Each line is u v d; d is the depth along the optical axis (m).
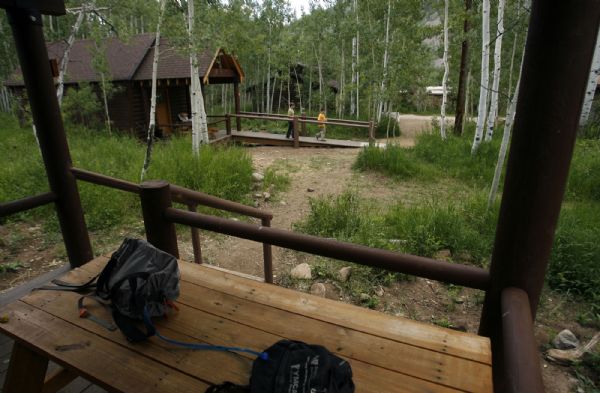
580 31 1.14
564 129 1.24
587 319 3.42
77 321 1.72
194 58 8.37
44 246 4.64
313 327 1.67
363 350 1.53
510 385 1.04
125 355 1.54
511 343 1.17
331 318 1.73
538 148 1.27
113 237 4.96
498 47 9.45
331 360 1.31
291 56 23.72
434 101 36.16
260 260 4.75
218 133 14.97
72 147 9.51
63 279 2.05
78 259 3.51
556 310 3.60
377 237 4.87
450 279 1.58
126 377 1.43
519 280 1.45
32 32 2.83
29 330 1.68
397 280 4.12
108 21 9.24
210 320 1.73
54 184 3.24
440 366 1.43
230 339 1.61
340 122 13.24
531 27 1.21
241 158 8.23
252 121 19.94
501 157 5.45
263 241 1.89
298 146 13.62
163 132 15.27
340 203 5.89
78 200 3.39
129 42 9.53
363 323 1.68
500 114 27.23
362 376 1.40
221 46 8.26
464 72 14.31
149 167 7.15
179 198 2.70
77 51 15.67
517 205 1.37
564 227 4.55
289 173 9.08
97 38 10.06
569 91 1.20
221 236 5.39
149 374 1.44
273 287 1.98
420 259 1.62
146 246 1.78
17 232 4.97
